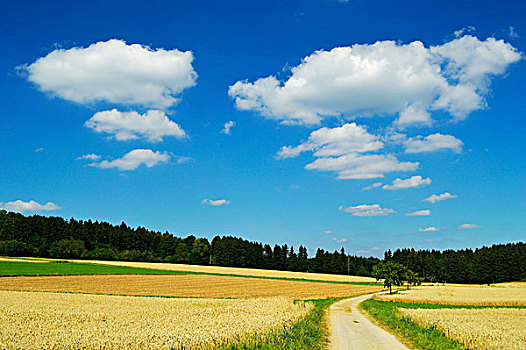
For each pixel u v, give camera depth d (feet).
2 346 56.49
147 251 536.01
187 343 58.23
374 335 79.30
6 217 498.69
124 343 57.41
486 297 207.62
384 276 276.21
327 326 93.15
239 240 558.15
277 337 64.75
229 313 98.58
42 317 91.04
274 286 289.53
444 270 518.37
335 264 584.81
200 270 398.42
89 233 552.00
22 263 339.57
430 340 71.15
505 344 62.39
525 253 480.23
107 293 204.64
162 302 143.13
